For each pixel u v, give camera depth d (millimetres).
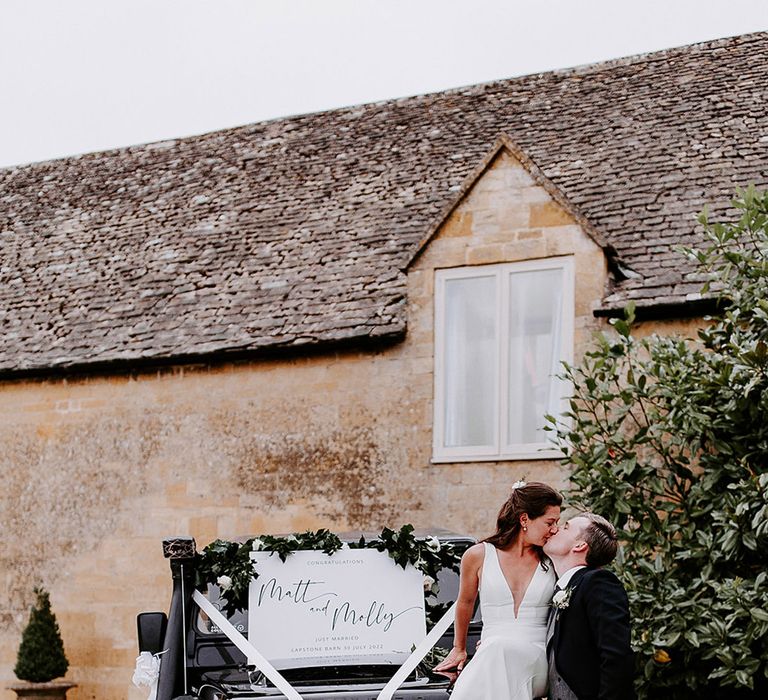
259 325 12836
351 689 5918
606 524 5578
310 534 6723
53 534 13586
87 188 17062
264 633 6379
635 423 10695
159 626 6496
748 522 8633
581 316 11180
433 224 12016
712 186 12156
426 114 15625
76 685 13117
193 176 16312
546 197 11578
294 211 14617
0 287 15445
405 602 6512
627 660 5035
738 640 8477
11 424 14055
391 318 12125
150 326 13586
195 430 13047
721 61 14352
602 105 14328
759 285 9156
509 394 11508
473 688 5438
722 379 8891
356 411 12242
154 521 13086
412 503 11805
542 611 5547
